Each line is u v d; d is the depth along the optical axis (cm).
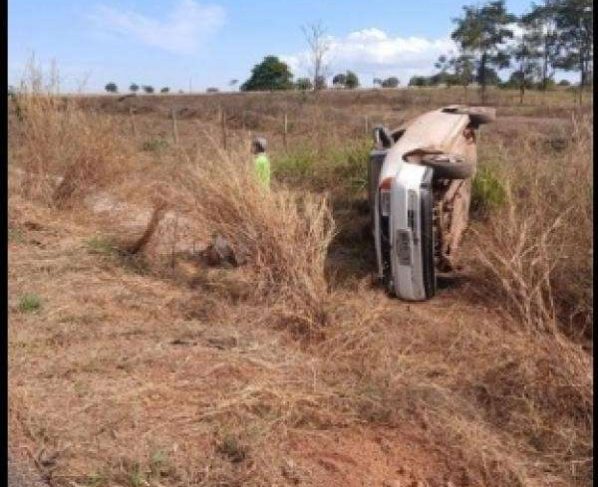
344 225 827
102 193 912
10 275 662
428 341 548
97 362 494
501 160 855
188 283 668
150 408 439
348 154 1073
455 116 804
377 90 4388
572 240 595
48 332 544
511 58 3350
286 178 1038
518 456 402
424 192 593
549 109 2586
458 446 406
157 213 735
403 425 431
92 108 1007
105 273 688
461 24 3384
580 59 3031
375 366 500
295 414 433
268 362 502
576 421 429
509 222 609
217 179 643
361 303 604
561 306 573
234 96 4262
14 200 860
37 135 918
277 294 603
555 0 3122
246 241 634
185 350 521
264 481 371
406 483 379
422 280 605
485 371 493
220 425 420
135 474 370
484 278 638
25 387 458
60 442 398
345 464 392
